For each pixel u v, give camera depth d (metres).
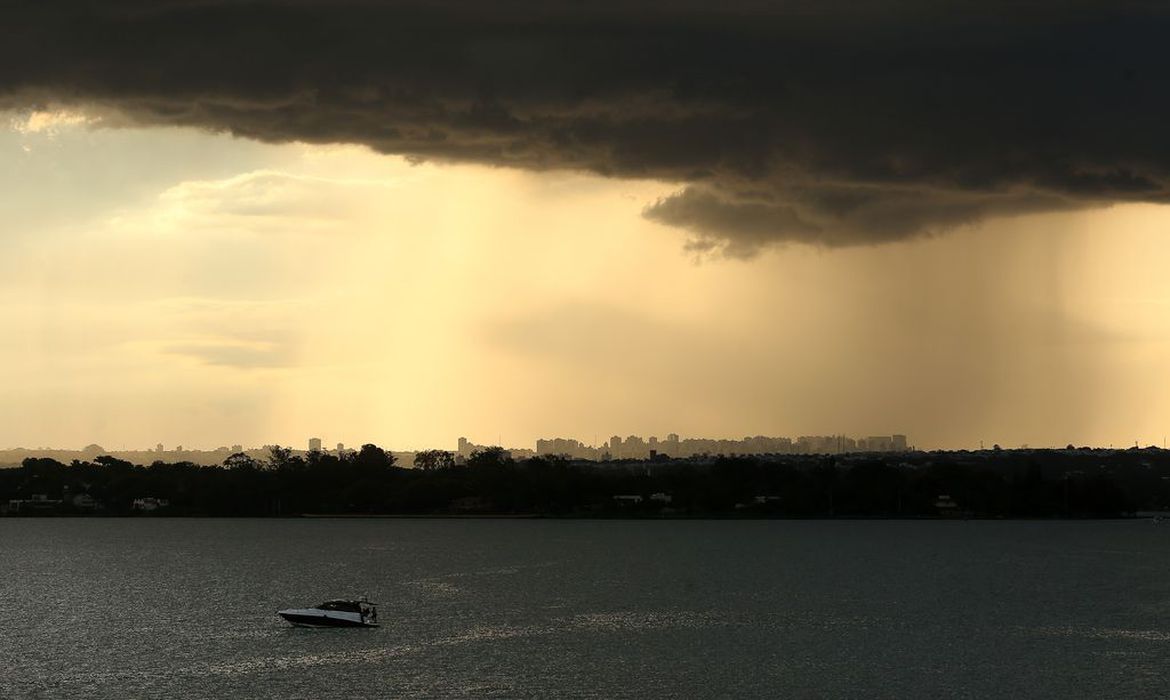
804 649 169.50
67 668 154.88
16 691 141.25
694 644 173.38
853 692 140.75
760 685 144.12
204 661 158.62
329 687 142.00
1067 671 153.50
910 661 160.00
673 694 139.12
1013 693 140.62
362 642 173.88
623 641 175.75
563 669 152.88
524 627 190.88
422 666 154.50
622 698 137.25
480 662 157.38
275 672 150.62
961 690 142.12
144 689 141.62
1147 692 141.25
